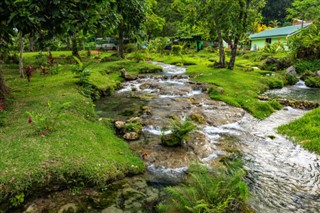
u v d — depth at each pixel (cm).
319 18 3422
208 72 2066
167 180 590
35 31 838
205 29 2327
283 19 6881
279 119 1111
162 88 1570
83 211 471
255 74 2147
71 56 2500
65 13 742
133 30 1806
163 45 3978
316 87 1952
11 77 1585
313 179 617
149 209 488
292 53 2591
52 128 689
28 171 496
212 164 670
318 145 775
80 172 531
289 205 518
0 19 762
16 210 458
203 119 1025
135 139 805
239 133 922
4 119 745
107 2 793
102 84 1471
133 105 1223
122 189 547
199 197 475
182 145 760
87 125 783
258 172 647
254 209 500
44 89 1188
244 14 2002
